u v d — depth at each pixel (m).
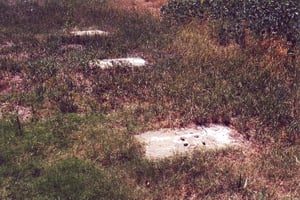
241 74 6.38
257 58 6.99
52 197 3.63
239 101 5.49
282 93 5.76
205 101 5.46
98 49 7.45
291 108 5.39
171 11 9.77
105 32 8.70
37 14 9.81
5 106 5.28
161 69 6.55
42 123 4.85
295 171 4.16
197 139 4.75
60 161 4.14
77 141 4.53
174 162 4.18
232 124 5.09
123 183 3.87
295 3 8.07
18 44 7.70
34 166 4.05
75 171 4.00
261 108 5.33
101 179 3.89
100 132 4.72
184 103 5.43
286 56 7.00
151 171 4.04
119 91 5.75
